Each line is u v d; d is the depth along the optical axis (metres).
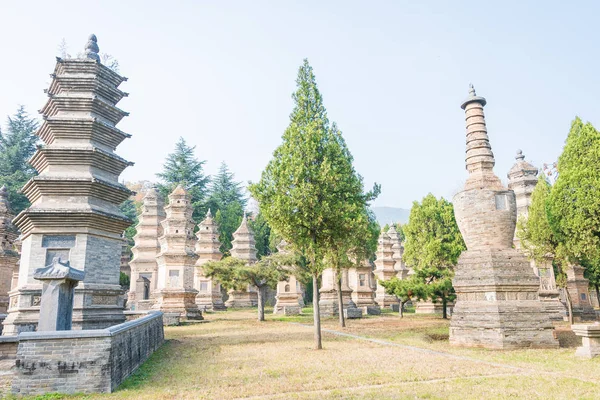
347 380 13.58
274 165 22.42
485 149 25.50
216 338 26.31
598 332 18.02
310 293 80.06
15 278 44.97
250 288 71.94
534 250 32.66
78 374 12.24
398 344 22.70
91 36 29.88
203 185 92.50
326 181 21.78
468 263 23.38
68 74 28.06
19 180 71.94
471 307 22.45
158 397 11.72
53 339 12.30
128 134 28.72
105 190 26.38
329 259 32.88
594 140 23.17
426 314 49.84
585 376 14.09
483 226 23.78
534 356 18.33
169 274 43.88
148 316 20.14
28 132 78.81
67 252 24.59
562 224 23.84
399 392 12.05
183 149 92.19
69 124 26.45
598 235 22.77
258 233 87.75
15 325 22.97
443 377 14.07
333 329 31.73
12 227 39.47
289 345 22.38
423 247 50.28
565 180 23.75
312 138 22.39
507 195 24.20
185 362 17.42
